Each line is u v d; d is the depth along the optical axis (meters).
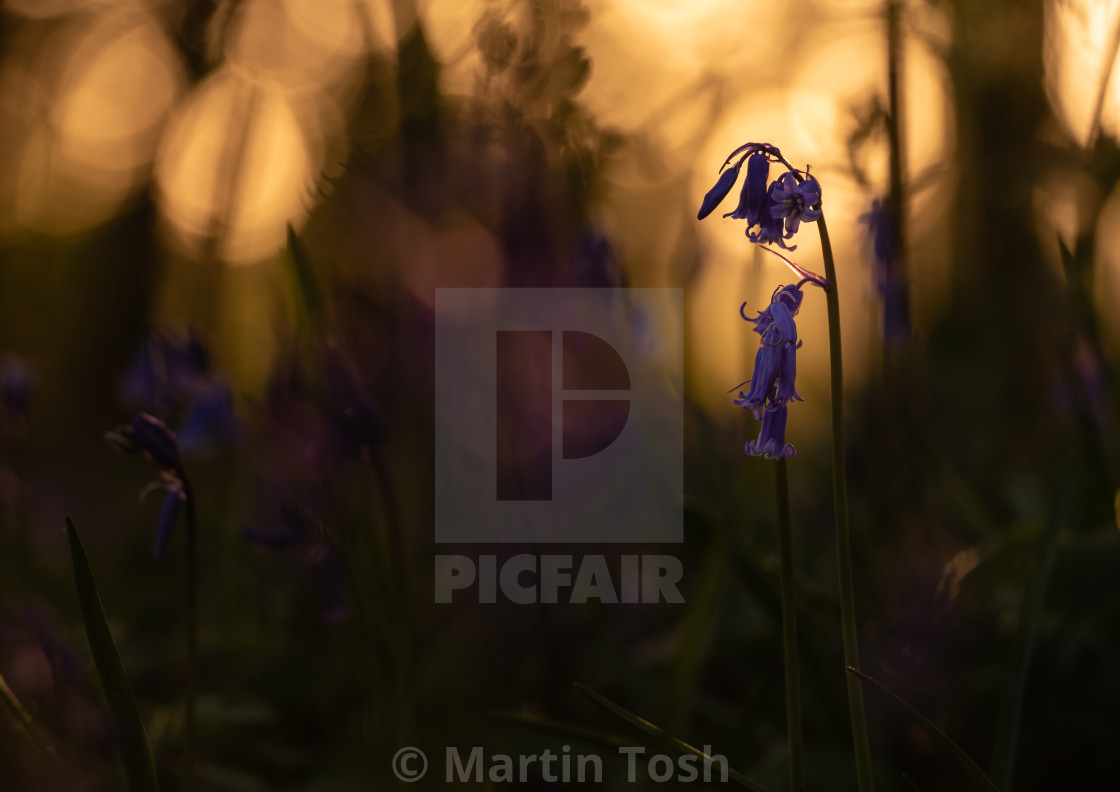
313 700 3.00
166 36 5.44
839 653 2.73
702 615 2.27
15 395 3.87
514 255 2.68
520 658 2.68
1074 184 3.95
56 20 7.08
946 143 5.19
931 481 3.49
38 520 5.38
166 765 2.54
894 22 3.23
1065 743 2.49
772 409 1.54
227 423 3.41
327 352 2.24
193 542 1.93
